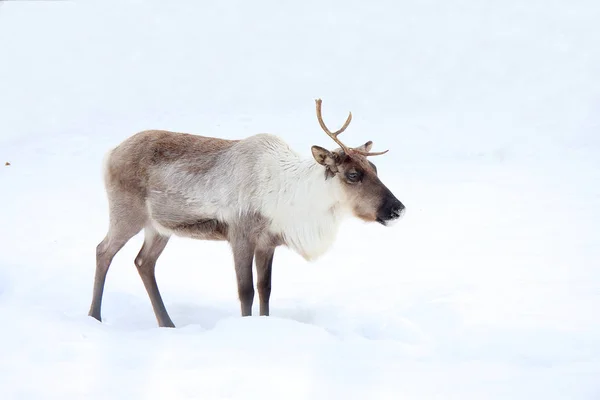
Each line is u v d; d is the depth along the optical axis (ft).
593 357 48.96
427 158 137.18
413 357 50.34
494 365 48.06
